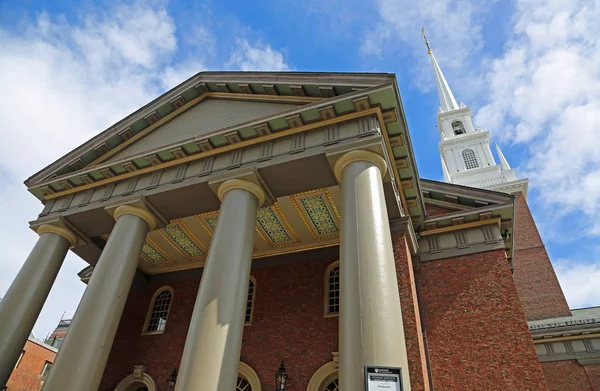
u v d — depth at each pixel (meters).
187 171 12.96
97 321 10.25
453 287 13.63
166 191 12.63
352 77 11.79
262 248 16.72
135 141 15.38
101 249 16.05
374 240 8.69
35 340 29.25
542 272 29.80
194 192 12.49
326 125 11.69
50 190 14.98
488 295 13.08
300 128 11.93
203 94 15.13
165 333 16.77
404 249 12.54
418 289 13.91
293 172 11.51
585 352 19.98
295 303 15.15
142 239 12.58
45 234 13.96
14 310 11.91
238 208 10.84
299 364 13.59
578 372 19.55
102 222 14.14
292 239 16.19
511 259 16.47
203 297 9.05
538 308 27.84
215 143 12.84
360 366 7.05
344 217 9.39
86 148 15.21
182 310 17.16
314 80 12.42
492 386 11.51
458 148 51.66
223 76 14.51
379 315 7.56
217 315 8.70
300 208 14.76
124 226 12.37
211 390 7.78
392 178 11.34
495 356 11.93
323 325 14.17
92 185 14.52
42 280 12.88
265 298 15.77
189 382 7.86
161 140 14.71
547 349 20.73
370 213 9.16
